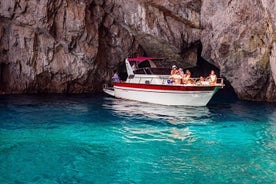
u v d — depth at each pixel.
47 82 22.45
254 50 18.84
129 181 7.91
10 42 21.06
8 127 12.84
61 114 15.68
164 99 18.58
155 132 12.45
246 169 8.70
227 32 19.44
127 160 9.30
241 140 11.44
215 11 20.48
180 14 22.75
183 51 23.75
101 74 24.48
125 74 26.66
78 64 22.53
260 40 18.73
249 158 9.55
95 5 23.22
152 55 25.61
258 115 15.95
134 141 11.17
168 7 22.73
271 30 17.56
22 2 20.44
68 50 22.23
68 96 21.73
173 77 18.92
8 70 21.55
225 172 8.52
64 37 21.75
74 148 10.27
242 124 13.95
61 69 22.12
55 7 21.11
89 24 22.56
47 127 12.95
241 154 9.91
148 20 22.95
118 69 25.58
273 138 11.72
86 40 22.39
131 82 21.30
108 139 11.36
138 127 13.21
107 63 24.78
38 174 8.21
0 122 13.70
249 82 19.73
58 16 21.48
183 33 23.12
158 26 22.95
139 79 20.75
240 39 19.14
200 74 27.94
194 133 12.35
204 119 14.93
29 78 21.52
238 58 19.84
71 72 22.45
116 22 24.20
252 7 18.17
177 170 8.61
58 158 9.35
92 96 22.14
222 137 11.82
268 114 16.22
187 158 9.52
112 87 23.91
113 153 9.88
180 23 23.11
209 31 21.42
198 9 22.61
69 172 8.38
